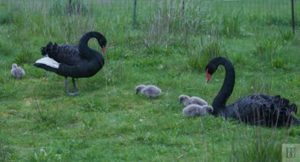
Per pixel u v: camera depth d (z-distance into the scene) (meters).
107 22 16.05
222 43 14.14
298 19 17.92
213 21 16.31
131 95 10.72
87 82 11.50
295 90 11.03
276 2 21.45
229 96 9.38
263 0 21.81
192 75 12.05
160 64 12.77
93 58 10.80
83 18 14.45
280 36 15.25
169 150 8.02
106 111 9.87
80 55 10.78
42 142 8.39
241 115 8.93
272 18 17.91
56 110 9.79
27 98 10.68
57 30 14.94
